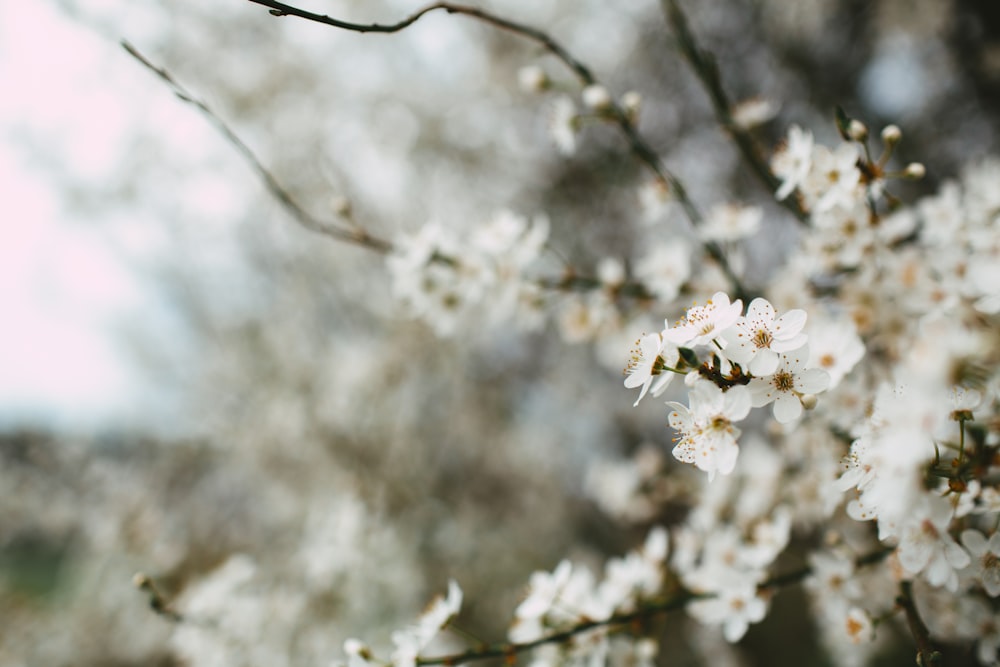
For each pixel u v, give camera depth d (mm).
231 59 4258
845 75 4305
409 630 1639
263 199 4355
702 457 1104
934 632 1555
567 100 2137
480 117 4871
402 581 3428
